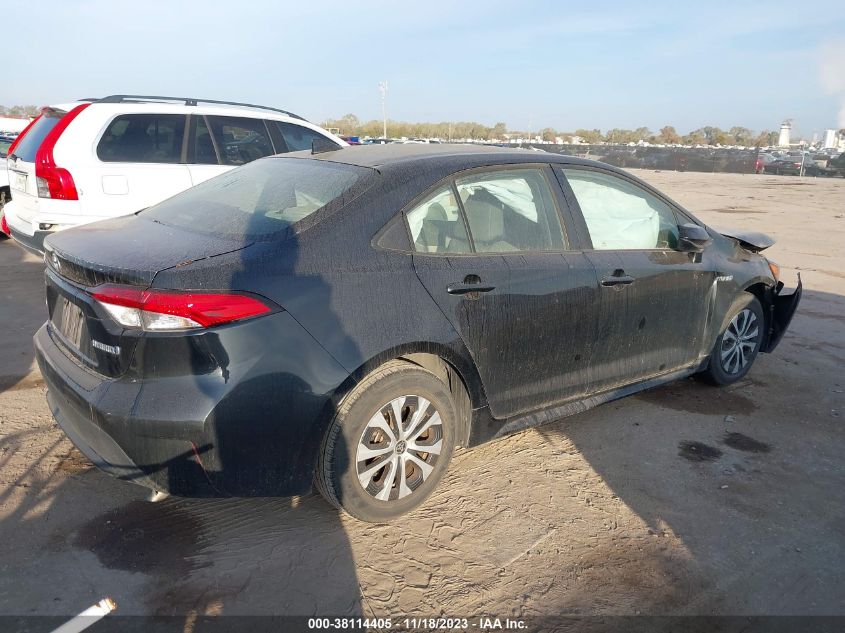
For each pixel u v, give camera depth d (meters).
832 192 23.84
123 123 6.30
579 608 2.56
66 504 3.05
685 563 2.85
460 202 3.22
